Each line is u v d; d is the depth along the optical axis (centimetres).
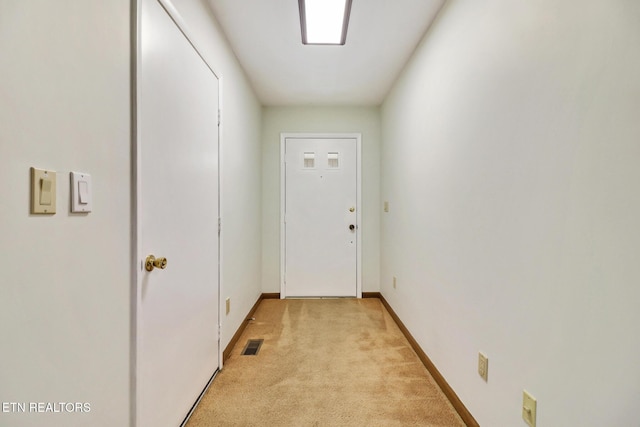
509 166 110
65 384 73
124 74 94
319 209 343
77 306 76
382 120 330
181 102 133
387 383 171
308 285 344
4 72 58
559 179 86
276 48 218
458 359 149
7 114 59
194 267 147
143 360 104
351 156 343
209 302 168
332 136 341
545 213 92
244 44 212
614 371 70
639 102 65
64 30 72
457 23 152
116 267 91
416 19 185
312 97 316
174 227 126
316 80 274
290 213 342
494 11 119
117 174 91
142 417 103
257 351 211
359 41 210
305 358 200
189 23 144
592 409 76
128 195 96
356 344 222
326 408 149
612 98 71
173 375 126
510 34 109
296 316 283
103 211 85
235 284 224
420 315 204
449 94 161
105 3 85
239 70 237
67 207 73
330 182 343
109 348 88
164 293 118
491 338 120
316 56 230
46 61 67
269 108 340
